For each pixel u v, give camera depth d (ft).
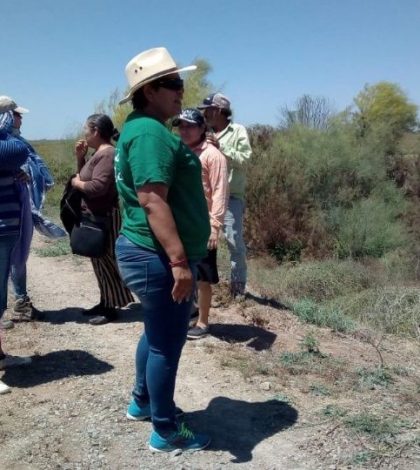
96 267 19.49
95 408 13.73
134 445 12.13
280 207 38.32
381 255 38.27
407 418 13.35
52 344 17.89
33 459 11.73
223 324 19.54
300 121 52.08
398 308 23.82
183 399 14.15
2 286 15.40
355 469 11.35
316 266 31.42
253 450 11.96
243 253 21.50
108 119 18.22
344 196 42.96
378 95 88.94
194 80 51.08
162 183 10.02
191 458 11.67
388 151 56.80
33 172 18.35
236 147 19.98
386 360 17.66
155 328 10.93
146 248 10.55
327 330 20.21
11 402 14.14
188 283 10.36
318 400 14.20
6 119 14.83
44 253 31.27
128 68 10.83
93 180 17.79
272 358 16.76
